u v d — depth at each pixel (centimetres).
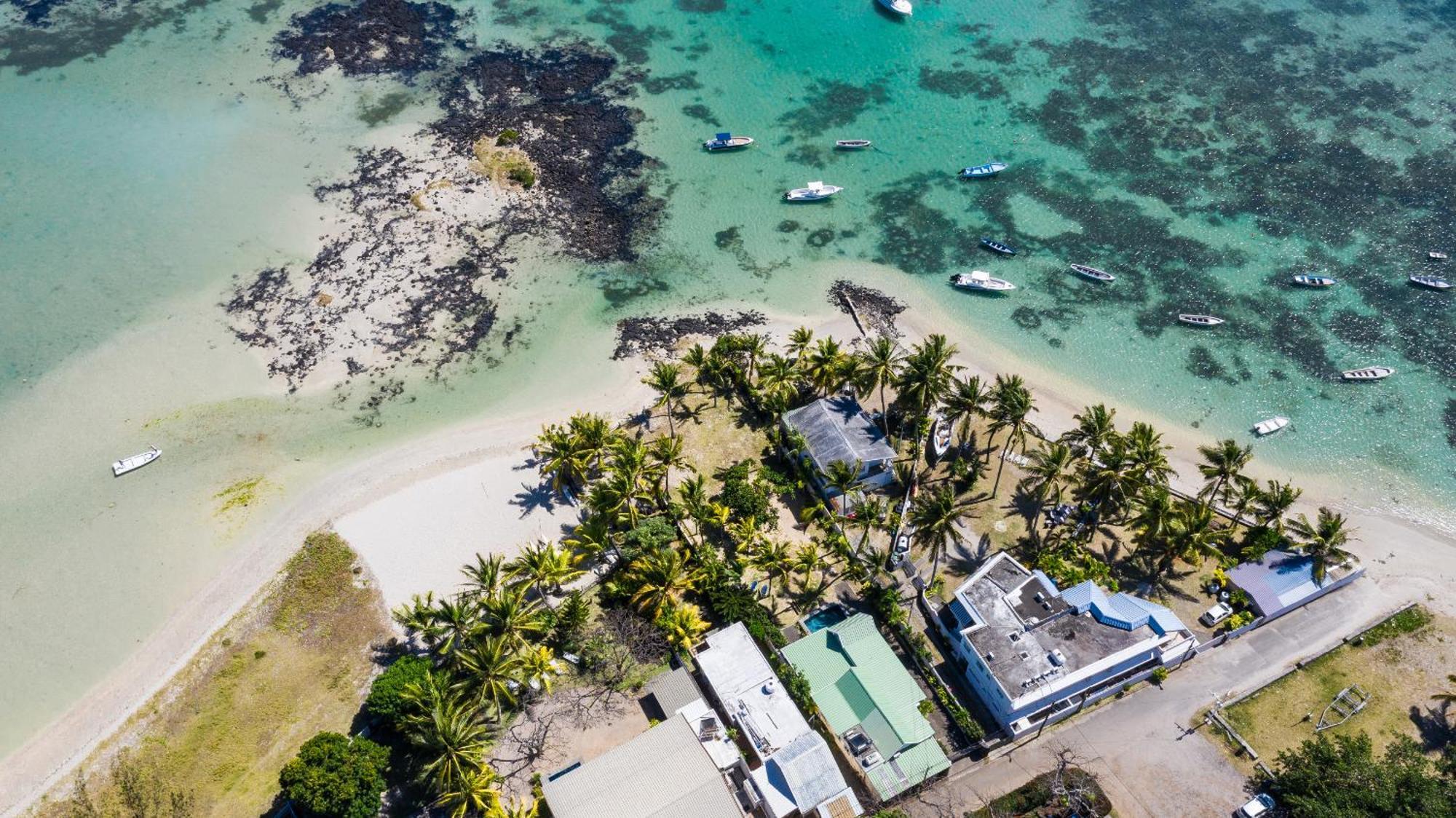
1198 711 7362
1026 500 8962
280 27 15250
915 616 7994
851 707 7119
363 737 6900
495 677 6744
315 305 11025
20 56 14588
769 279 11544
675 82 14575
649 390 10094
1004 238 12138
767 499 8681
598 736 7181
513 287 11306
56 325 10844
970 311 11200
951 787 6894
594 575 8169
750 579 8212
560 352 10594
